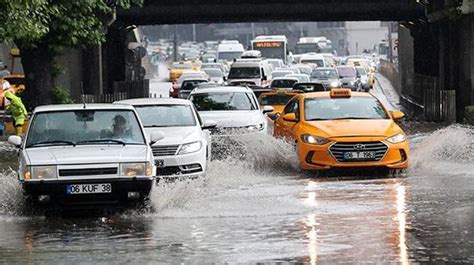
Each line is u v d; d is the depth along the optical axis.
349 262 22.81
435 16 85.19
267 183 39.25
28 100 73.00
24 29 51.47
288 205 32.41
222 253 24.19
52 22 66.06
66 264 23.16
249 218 29.72
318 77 124.25
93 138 32.56
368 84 141.50
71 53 84.25
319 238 26.02
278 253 24.06
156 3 92.00
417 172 42.44
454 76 85.50
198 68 160.62
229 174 41.72
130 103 41.81
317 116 43.72
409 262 22.70
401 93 121.50
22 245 25.83
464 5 76.44
